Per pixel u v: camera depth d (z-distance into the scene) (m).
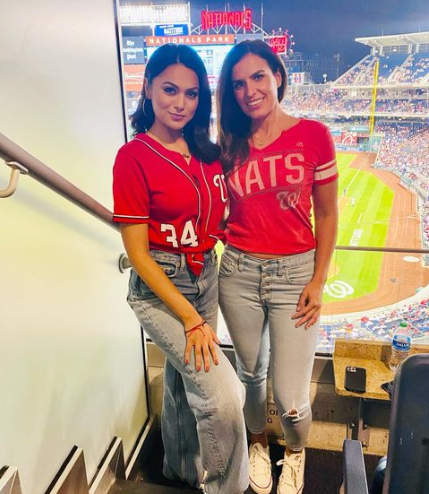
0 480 0.92
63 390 1.18
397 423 0.78
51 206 1.08
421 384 0.76
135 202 1.00
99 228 1.35
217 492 1.14
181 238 1.07
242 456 1.10
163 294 1.03
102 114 1.35
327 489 1.55
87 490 1.29
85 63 1.23
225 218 1.31
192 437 1.45
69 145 1.15
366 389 1.50
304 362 1.32
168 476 1.59
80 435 1.29
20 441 1.01
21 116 0.94
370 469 1.64
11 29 0.90
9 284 0.93
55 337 1.12
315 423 1.75
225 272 1.32
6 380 0.94
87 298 1.29
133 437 1.73
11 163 0.79
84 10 1.20
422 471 0.80
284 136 1.16
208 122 1.09
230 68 1.12
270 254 1.25
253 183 1.18
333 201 1.25
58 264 1.12
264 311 1.34
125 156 0.99
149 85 1.01
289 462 1.48
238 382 1.10
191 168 1.05
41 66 1.01
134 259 1.03
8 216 0.91
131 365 1.67
